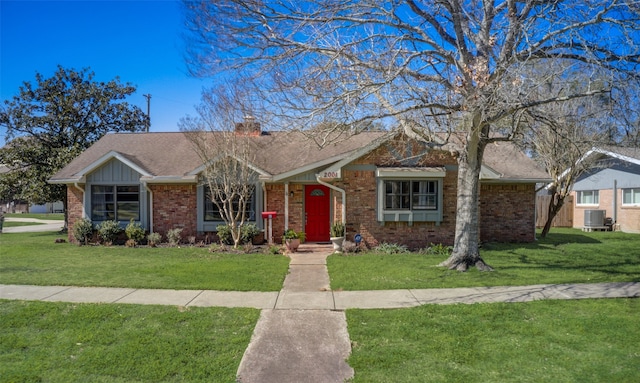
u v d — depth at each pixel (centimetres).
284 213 1464
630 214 1966
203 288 816
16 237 1841
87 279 888
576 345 536
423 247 1380
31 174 2102
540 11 876
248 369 480
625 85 805
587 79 877
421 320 627
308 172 1409
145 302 721
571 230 2094
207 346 537
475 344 542
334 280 888
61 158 2014
